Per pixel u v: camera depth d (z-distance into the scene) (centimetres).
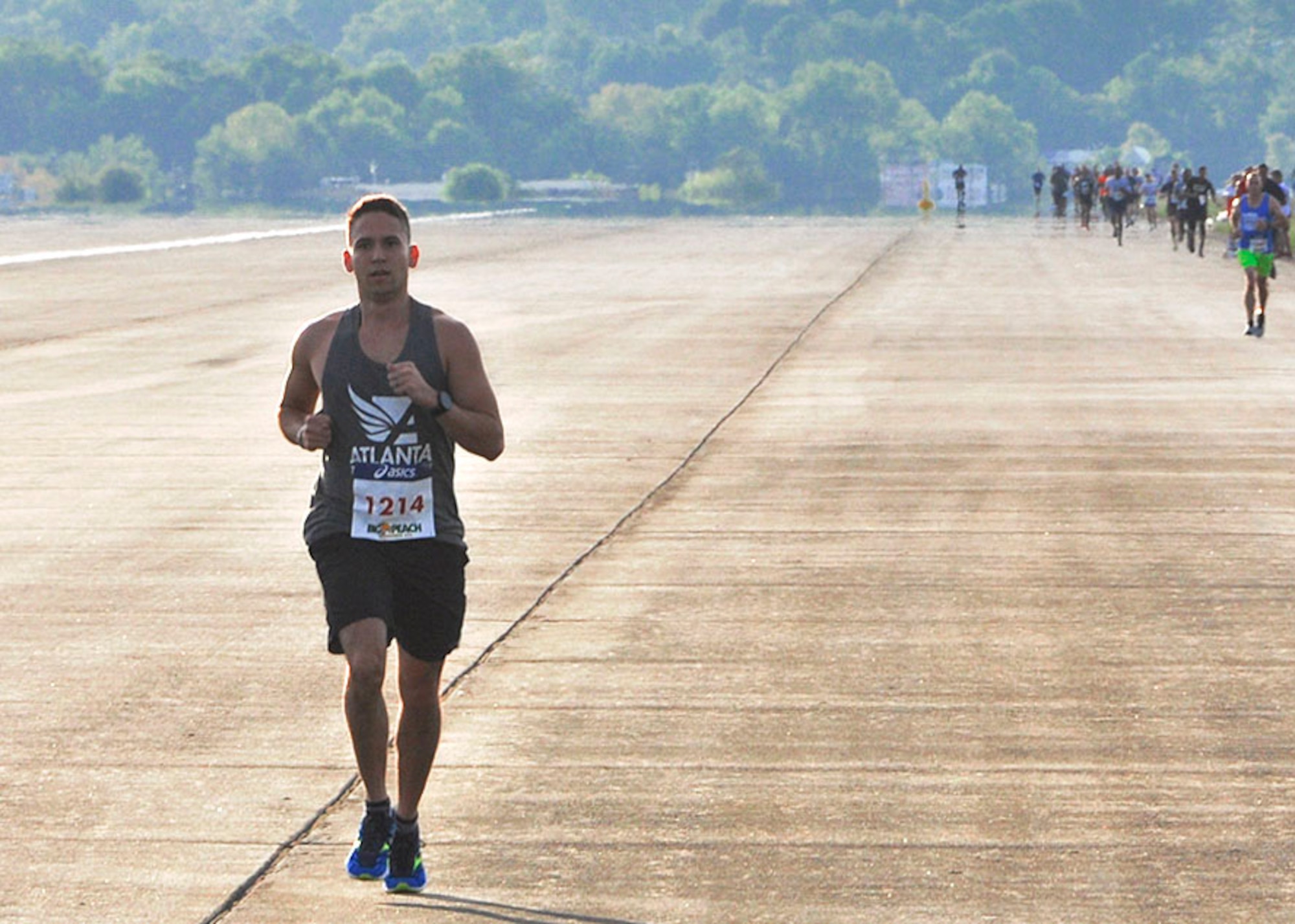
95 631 2442
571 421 4406
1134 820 1723
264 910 1543
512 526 3119
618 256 12444
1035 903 1540
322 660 2294
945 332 6644
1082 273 10106
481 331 6856
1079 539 2970
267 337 6731
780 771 1869
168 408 4666
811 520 3153
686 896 1562
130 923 1520
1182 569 2745
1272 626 2416
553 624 2455
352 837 1706
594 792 1811
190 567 2817
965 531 3041
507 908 1541
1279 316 7144
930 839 1681
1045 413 4450
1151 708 2064
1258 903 1537
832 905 1541
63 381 5297
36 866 1642
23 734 2008
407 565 1545
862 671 2220
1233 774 1847
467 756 1919
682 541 2986
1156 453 3822
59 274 10738
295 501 3362
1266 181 7788
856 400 4744
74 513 3253
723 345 6259
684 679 2191
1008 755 1909
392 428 1529
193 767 1898
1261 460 3719
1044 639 2361
